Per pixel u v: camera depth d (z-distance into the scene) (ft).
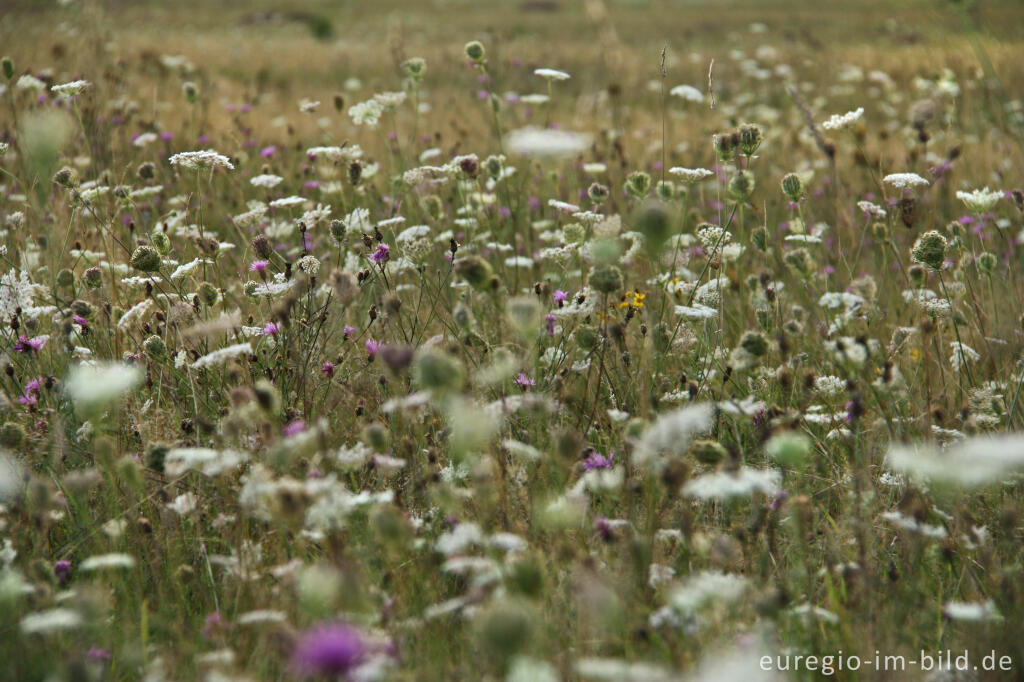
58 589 14.90
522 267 31.19
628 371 19.30
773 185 41.16
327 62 103.45
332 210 32.65
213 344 21.02
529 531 15.40
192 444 17.79
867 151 46.21
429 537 16.79
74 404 19.66
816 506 18.31
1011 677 13.73
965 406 19.20
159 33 120.88
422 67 31.68
